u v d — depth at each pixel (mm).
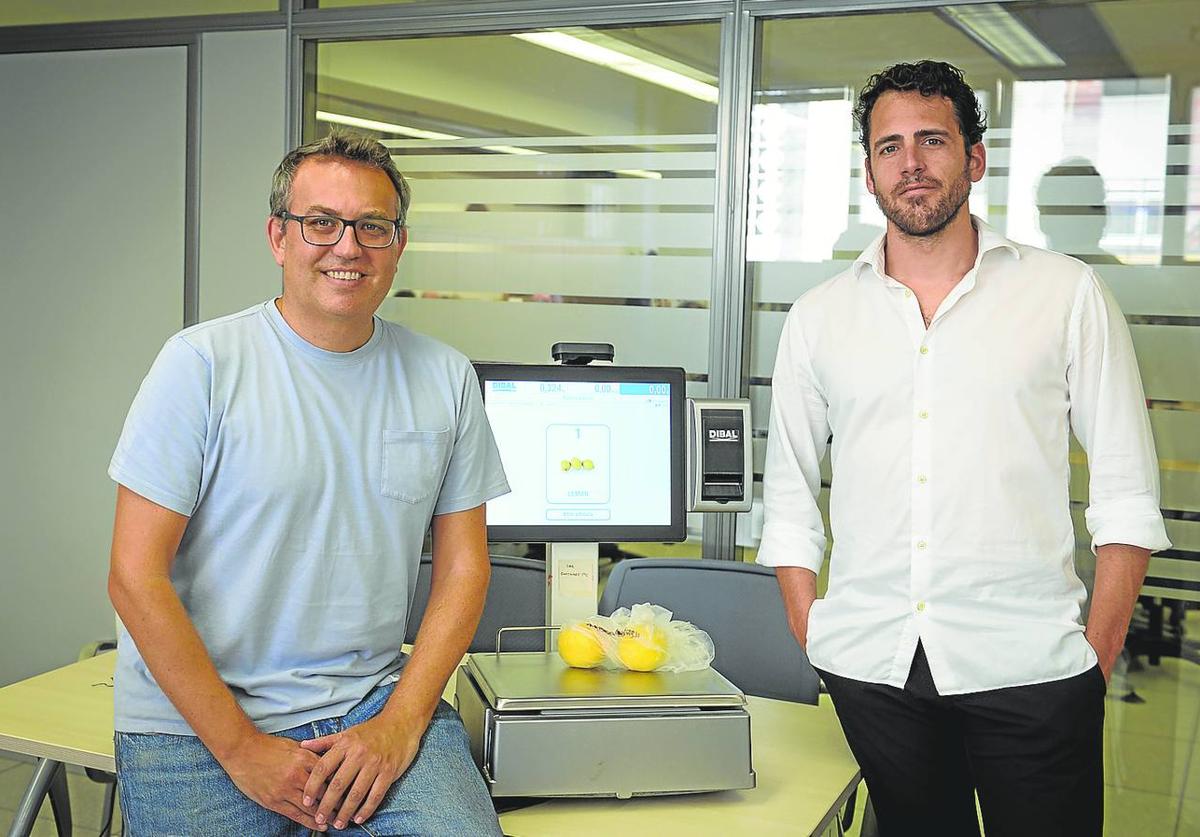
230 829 1848
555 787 1927
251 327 1984
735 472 2418
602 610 2799
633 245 3559
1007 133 3221
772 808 1965
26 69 4160
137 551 1883
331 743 1871
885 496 2178
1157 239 3113
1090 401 2145
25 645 4258
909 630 2145
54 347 4180
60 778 2844
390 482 2010
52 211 4156
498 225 3691
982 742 2139
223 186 3930
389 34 3736
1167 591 3143
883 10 3283
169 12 3961
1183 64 3064
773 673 2652
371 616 2014
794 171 3400
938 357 2152
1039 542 2111
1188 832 3139
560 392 2418
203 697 1842
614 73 3547
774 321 3449
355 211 1931
